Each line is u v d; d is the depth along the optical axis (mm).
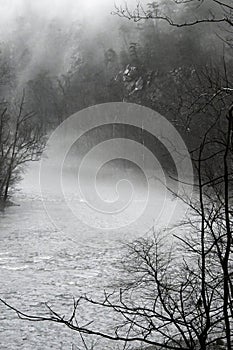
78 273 18328
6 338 11828
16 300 14836
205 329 4523
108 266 19312
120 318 12875
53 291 15812
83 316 13242
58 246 24531
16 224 32750
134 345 10922
